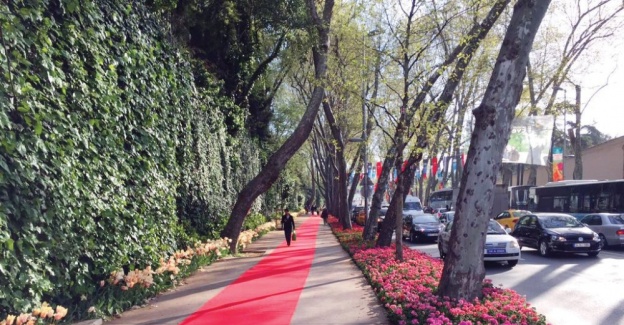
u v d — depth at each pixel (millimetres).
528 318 7375
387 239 17578
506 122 7957
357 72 16766
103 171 8141
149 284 9180
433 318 7113
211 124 17047
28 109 6012
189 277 12758
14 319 5547
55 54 7023
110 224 8273
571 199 26469
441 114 13812
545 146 21750
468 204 8117
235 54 22500
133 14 10406
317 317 8344
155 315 8430
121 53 9398
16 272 5695
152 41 11414
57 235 6676
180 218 13648
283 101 35906
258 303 9477
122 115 9109
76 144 7266
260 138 32719
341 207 30219
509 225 27594
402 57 13859
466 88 21906
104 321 7848
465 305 7664
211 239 16109
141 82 10211
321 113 34906
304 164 60156
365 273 12586
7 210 5617
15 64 5926
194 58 18312
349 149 37812
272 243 23859
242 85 23984
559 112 21672
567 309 9539
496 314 7355
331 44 19562
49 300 6859
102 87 8305
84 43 7820
